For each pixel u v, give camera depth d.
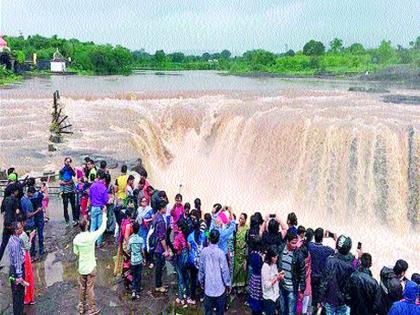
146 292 10.91
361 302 7.95
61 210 16.38
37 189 14.23
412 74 68.38
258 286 9.27
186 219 10.41
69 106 34.78
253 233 9.91
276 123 26.83
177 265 10.33
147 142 30.72
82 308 9.89
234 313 10.10
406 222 22.03
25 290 10.09
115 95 37.72
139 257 10.48
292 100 38.06
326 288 8.54
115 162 23.11
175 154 31.70
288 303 9.27
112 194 13.73
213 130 31.81
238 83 66.81
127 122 31.08
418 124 24.09
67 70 99.75
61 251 12.94
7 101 36.44
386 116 27.59
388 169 22.50
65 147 25.22
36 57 101.81
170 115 32.81
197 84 63.06
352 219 23.06
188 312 10.12
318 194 24.20
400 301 7.35
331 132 23.83
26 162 21.92
